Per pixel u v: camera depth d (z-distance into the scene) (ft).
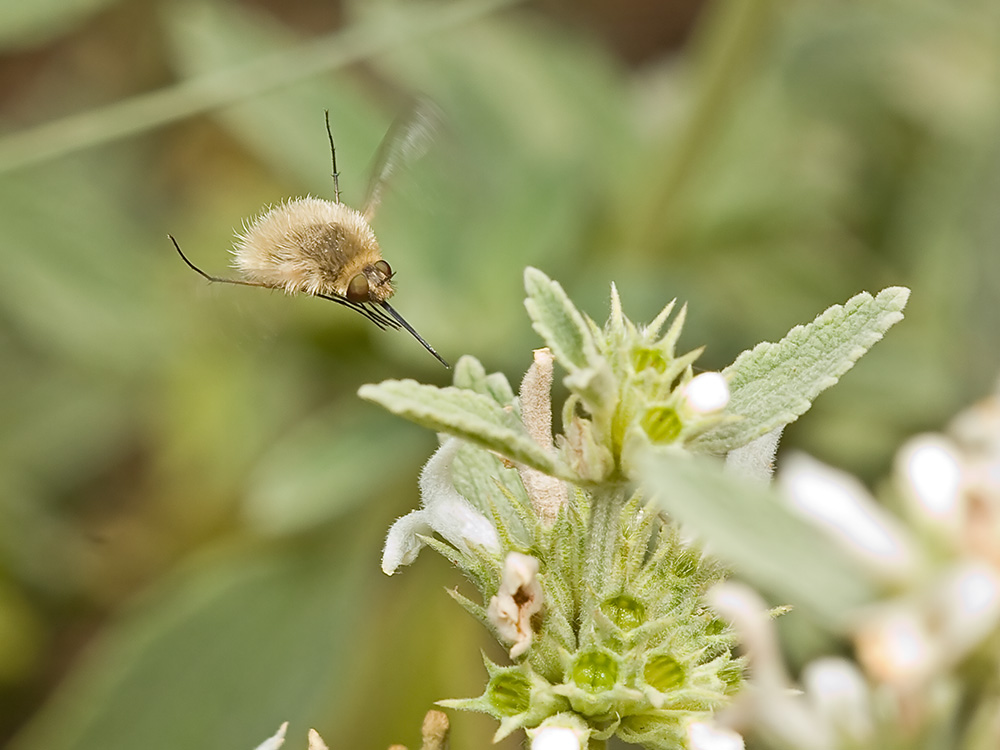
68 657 1.48
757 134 1.59
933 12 1.55
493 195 1.42
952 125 1.56
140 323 1.47
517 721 0.87
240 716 1.25
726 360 1.33
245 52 1.41
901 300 0.87
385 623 1.30
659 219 1.48
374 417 1.29
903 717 0.86
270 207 1.00
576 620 0.88
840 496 0.84
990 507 0.83
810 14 1.58
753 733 0.88
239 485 1.52
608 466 0.87
